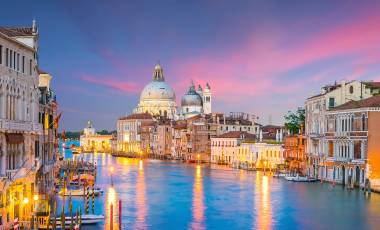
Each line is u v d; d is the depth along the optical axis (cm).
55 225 4631
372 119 7994
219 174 12081
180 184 9569
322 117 9781
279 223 5559
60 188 7944
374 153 7962
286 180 10144
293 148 11669
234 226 5425
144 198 7488
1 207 3991
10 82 4234
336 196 7462
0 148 4050
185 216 5991
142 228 5266
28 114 4744
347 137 8569
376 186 7794
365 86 9562
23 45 4509
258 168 13750
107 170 13762
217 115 19188
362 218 5766
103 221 5406
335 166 9112
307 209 6381
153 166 15812
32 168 4800
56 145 8394
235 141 16000
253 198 7456
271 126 19475
